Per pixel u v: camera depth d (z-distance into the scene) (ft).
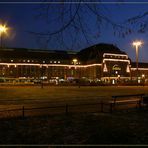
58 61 438.81
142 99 75.92
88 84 263.08
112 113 62.64
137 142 35.86
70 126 46.96
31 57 428.97
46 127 45.93
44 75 425.69
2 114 62.28
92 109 71.15
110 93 141.69
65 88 201.05
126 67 422.00
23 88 196.65
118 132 42.09
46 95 124.57
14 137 38.78
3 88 195.83
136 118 55.62
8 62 412.98
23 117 55.42
